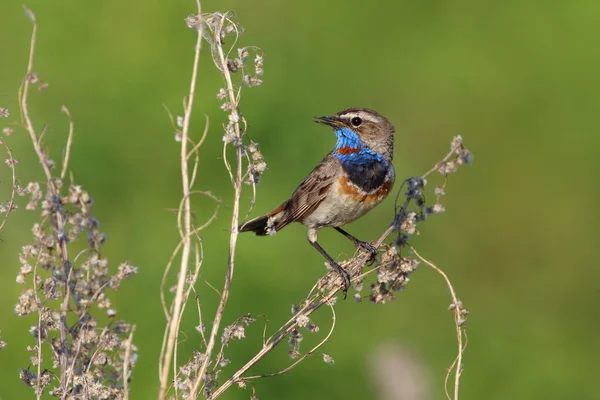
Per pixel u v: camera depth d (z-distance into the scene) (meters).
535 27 19.09
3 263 12.89
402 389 11.62
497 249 16.47
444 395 12.78
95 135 14.98
